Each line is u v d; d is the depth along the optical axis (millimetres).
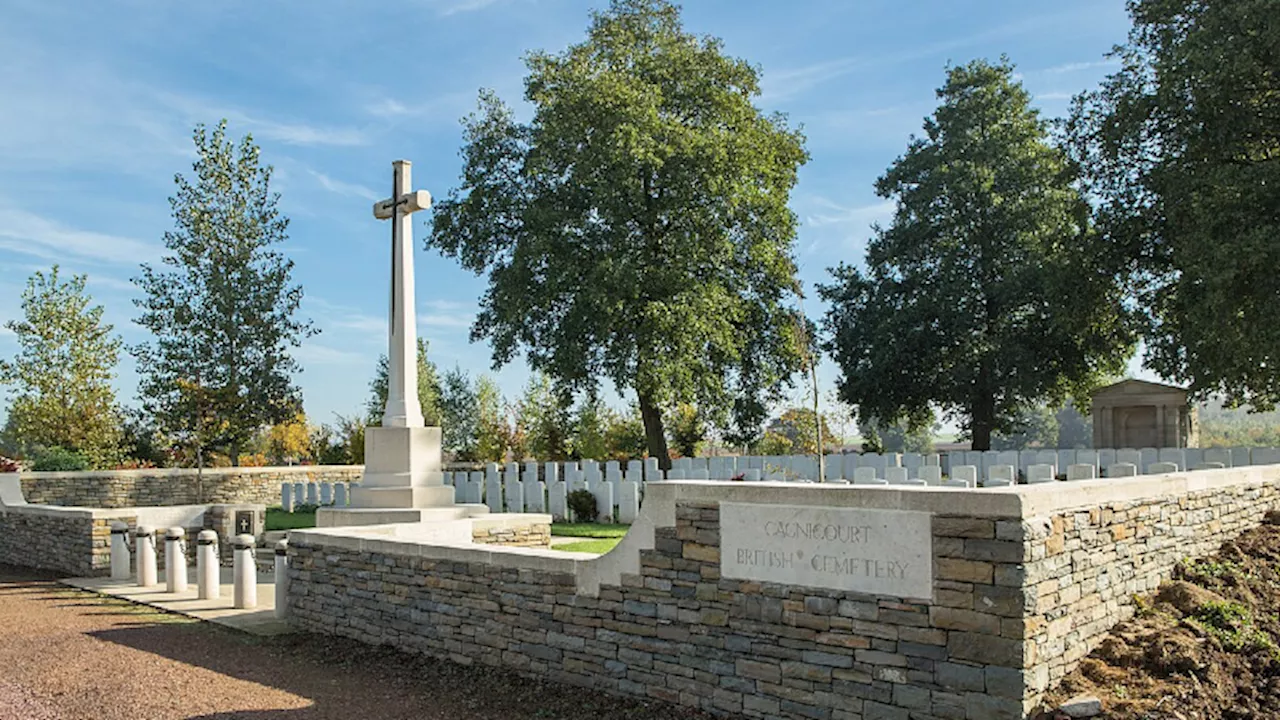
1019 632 5879
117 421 32438
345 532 11180
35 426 30656
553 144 29984
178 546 14062
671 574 7680
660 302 28656
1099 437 38938
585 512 20781
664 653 7703
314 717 7586
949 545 6180
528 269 29750
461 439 45594
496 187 32094
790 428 38469
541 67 31891
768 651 7059
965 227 38031
